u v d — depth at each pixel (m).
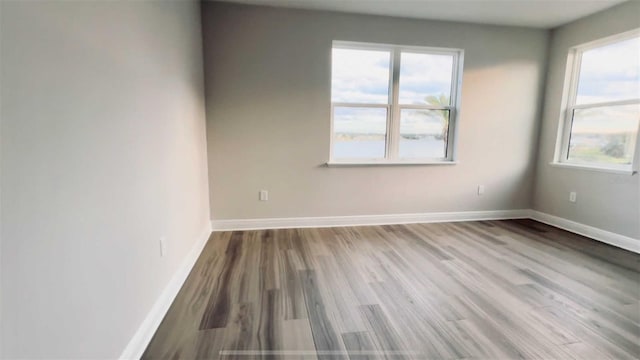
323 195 3.69
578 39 3.53
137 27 1.58
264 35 3.31
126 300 1.45
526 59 3.87
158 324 1.79
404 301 2.06
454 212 4.02
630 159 3.12
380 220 3.85
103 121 1.25
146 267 1.68
